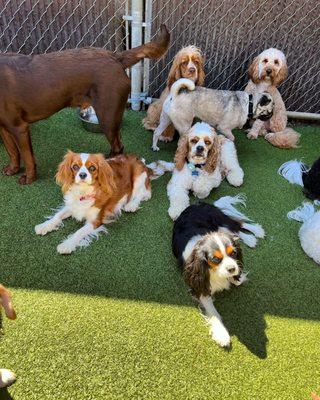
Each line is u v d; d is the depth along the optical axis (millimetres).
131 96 1707
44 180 1282
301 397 772
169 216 1192
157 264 1033
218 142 1241
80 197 1051
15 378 758
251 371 806
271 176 1423
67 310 895
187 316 904
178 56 1445
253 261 1064
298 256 1093
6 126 1144
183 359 817
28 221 1129
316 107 1760
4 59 1066
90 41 1644
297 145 1622
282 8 1512
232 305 940
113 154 1333
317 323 914
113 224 1151
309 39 1580
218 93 1427
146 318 893
